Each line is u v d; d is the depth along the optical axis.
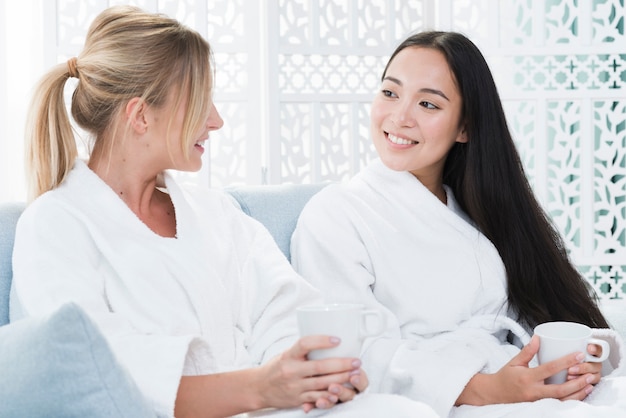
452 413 1.54
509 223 1.87
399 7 2.80
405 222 1.82
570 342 1.46
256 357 1.58
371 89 2.81
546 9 3.01
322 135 2.77
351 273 1.76
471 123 1.84
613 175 2.88
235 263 1.63
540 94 2.78
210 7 2.71
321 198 1.86
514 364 1.52
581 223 2.82
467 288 1.80
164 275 1.46
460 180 1.92
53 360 1.05
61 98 1.47
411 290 1.78
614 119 2.80
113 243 1.43
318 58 2.75
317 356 1.21
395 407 1.23
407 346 1.61
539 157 2.80
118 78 1.45
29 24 3.02
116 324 1.35
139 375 1.24
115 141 1.48
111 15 1.50
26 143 1.48
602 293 2.83
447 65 1.79
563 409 1.42
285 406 1.25
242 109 2.76
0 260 1.46
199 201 1.66
